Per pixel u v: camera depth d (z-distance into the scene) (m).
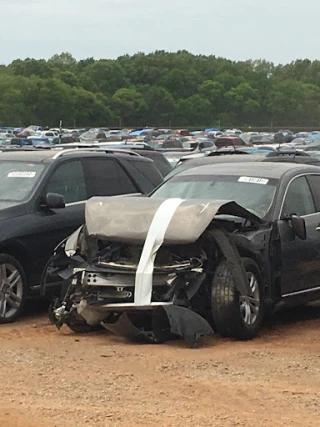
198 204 9.19
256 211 10.10
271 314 10.11
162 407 6.62
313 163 14.34
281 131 87.38
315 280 10.50
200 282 9.00
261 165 11.13
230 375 7.75
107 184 11.99
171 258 9.05
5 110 103.00
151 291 8.86
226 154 16.53
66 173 11.55
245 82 124.25
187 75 124.81
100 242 9.41
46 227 10.84
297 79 135.00
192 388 7.24
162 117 117.75
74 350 8.72
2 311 10.27
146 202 9.47
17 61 121.94
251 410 6.65
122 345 9.01
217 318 9.16
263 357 8.54
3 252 10.41
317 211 10.77
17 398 6.83
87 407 6.58
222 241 9.03
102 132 64.00
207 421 6.27
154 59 127.06
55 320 9.69
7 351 8.62
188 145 49.41
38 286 10.75
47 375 7.62
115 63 125.12
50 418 6.26
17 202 10.85
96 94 114.12
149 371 7.81
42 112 106.50
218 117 119.94
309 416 6.53
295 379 7.69
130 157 12.59
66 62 131.62
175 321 8.70
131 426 6.09
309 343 9.37
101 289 9.13
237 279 9.03
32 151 12.28
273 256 9.88
